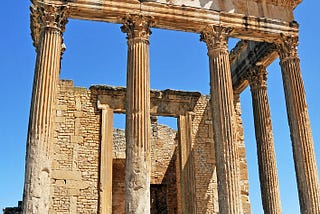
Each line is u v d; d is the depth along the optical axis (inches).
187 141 1232.2
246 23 1052.5
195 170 1213.7
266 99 1200.8
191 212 1163.9
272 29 1070.4
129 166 876.6
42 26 928.9
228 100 971.3
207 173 1220.5
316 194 958.4
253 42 1226.0
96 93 1199.6
